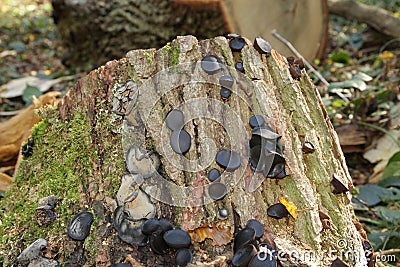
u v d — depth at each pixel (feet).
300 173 2.84
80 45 6.24
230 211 2.75
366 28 7.26
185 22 5.48
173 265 2.69
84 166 2.92
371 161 4.39
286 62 3.06
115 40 5.90
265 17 5.60
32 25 8.59
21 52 7.52
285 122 2.92
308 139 2.95
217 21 5.34
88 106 3.00
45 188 2.97
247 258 2.63
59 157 3.01
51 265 2.76
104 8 5.79
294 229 2.79
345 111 4.59
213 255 2.70
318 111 3.08
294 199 2.81
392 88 4.72
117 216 2.77
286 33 5.80
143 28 5.70
